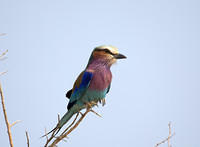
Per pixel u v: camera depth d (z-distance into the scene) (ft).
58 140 25.50
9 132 21.76
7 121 21.94
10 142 21.72
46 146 24.64
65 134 26.21
